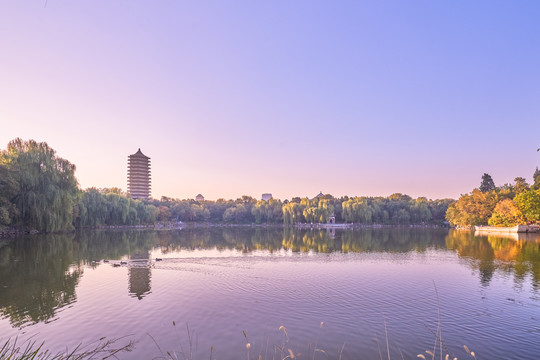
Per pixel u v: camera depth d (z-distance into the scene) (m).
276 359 12.51
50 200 64.62
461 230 112.50
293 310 18.53
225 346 13.71
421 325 16.31
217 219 198.12
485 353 13.27
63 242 54.50
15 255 38.53
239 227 149.00
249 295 21.78
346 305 19.53
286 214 157.75
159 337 14.59
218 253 44.84
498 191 126.56
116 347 13.50
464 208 120.50
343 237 77.00
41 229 64.94
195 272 29.94
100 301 20.12
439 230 112.94
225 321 16.70
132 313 17.84
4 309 18.48
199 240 67.06
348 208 152.38
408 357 12.86
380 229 123.25
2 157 62.59
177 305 19.38
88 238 64.25
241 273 29.59
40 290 22.69
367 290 23.16
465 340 14.57
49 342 14.00
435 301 20.38
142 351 13.17
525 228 88.44
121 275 28.23
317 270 31.02
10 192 57.81
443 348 13.72
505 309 18.89
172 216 180.88
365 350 13.46
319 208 151.00
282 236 81.38
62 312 17.95
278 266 33.47
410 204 162.88
